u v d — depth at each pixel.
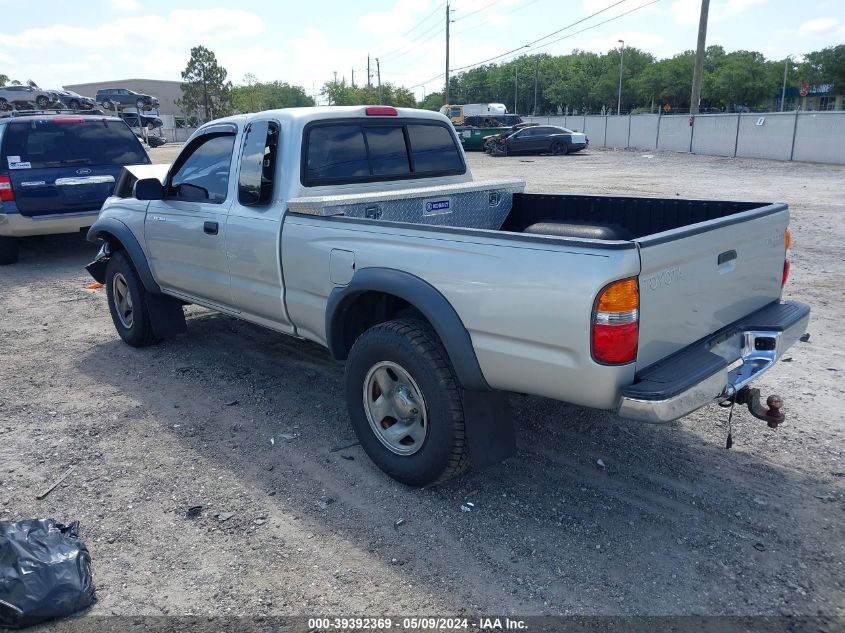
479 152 38.88
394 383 3.82
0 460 4.27
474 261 3.27
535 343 3.10
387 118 4.97
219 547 3.36
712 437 4.35
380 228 3.71
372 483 3.91
